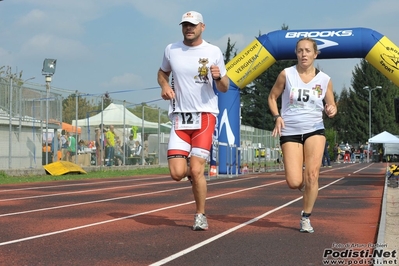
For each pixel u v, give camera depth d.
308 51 7.82
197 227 8.25
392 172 19.91
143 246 7.06
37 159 25.95
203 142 8.00
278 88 8.02
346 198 13.77
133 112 35.09
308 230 8.12
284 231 8.27
